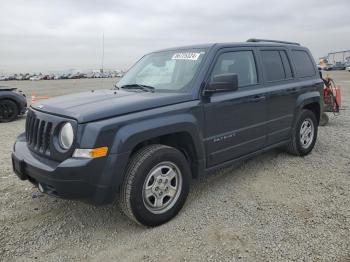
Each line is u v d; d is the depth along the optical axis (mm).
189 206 4043
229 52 4488
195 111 3875
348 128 8422
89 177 3129
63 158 3223
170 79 4285
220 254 3096
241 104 4434
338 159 5703
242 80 4590
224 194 4363
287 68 5500
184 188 3789
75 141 3150
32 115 3730
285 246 3176
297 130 5613
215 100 4098
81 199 3207
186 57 4402
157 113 3539
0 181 4961
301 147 5742
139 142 3371
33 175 3445
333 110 8836
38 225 3684
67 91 25031
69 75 74438
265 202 4109
